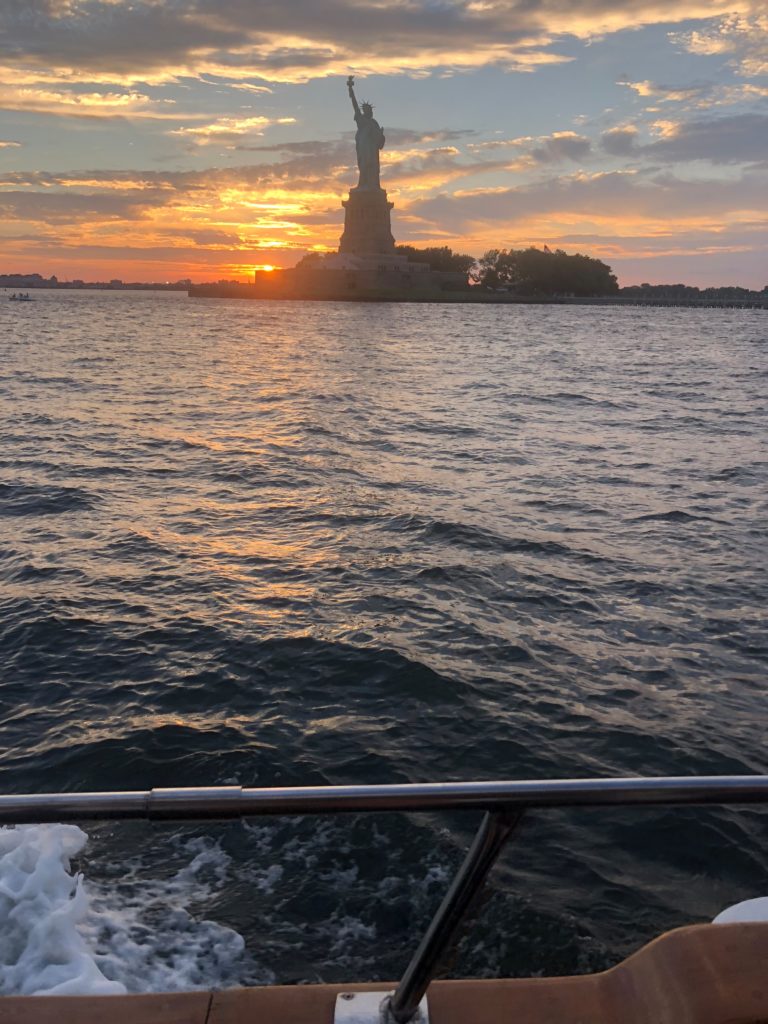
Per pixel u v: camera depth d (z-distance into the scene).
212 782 7.50
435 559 14.02
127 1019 2.04
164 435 27.52
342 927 5.54
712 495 19.39
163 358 62.50
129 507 17.48
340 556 14.20
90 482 19.72
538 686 9.41
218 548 14.57
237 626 10.94
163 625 10.91
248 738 8.17
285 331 106.75
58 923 5.16
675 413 35.56
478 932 5.65
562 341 94.31
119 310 181.12
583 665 9.98
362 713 8.77
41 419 30.47
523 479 21.28
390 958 5.31
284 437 27.75
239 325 121.75
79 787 7.40
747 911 2.44
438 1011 2.05
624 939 5.65
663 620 11.42
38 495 18.19
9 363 54.00
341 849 6.25
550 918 5.77
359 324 128.25
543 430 30.28
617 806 1.80
